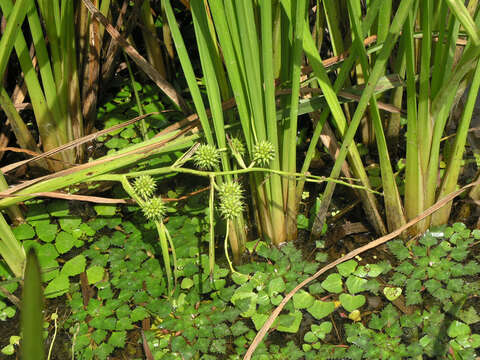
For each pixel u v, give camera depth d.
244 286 0.37
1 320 0.36
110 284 0.38
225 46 0.32
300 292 0.36
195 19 0.32
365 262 0.38
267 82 0.32
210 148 0.33
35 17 0.37
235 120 0.37
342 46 0.38
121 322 0.35
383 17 0.33
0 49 0.31
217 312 0.35
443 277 0.36
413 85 0.33
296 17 0.30
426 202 0.37
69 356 0.34
